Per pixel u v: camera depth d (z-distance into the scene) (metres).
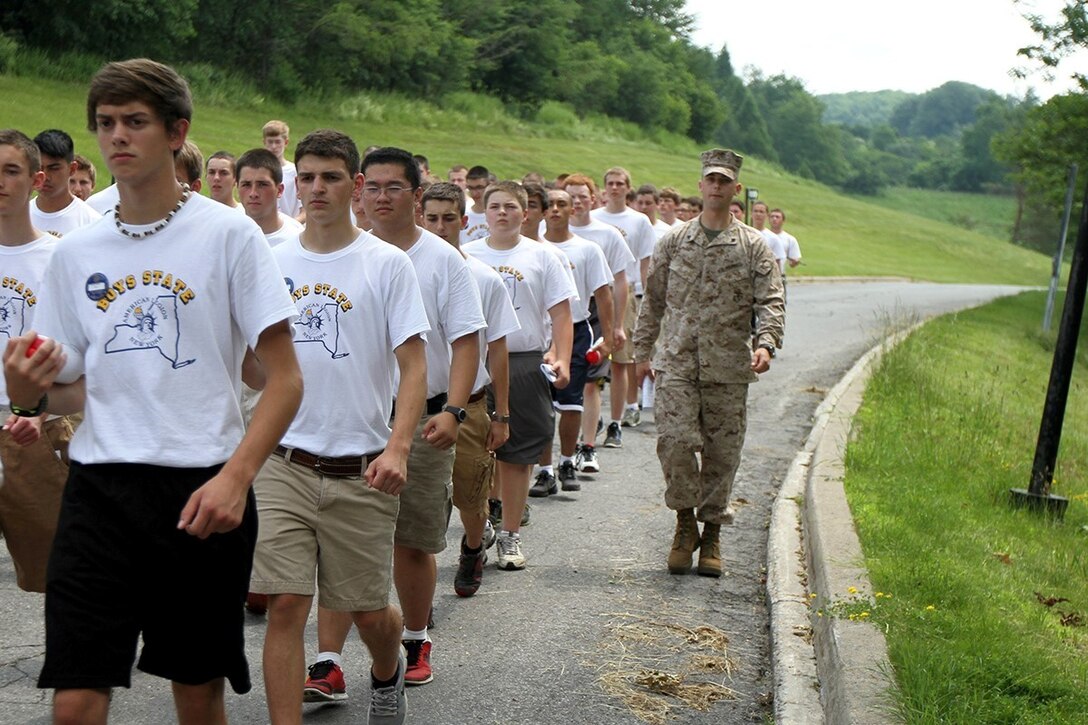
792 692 4.95
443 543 5.07
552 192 8.82
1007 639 5.12
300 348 4.30
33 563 5.17
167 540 3.19
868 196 171.50
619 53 92.06
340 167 4.36
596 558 7.15
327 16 49.81
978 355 18.48
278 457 4.23
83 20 39.97
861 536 6.70
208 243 3.24
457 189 6.10
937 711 4.25
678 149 85.38
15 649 5.27
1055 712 4.43
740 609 6.30
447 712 4.82
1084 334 26.89
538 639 5.72
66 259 3.25
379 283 4.35
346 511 4.23
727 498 6.90
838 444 9.51
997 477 9.42
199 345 3.23
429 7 58.28
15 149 5.18
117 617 3.16
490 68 68.44
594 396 9.44
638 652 5.59
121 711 4.70
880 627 5.13
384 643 4.38
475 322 5.02
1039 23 27.44
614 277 10.18
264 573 4.07
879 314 24.70
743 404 6.88
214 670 3.30
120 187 3.22
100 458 3.18
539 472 8.67
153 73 3.16
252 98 45.75
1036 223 108.06
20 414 3.19
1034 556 7.19
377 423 4.36
